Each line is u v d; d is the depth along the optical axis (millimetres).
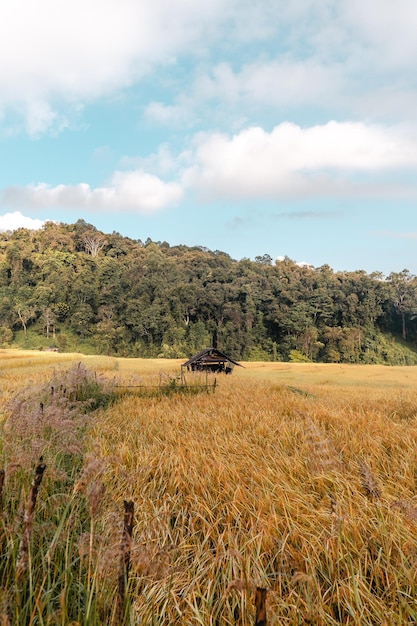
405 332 122688
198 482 4855
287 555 3455
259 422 8133
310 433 6594
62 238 150125
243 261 148875
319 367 57188
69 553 3062
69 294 118438
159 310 110938
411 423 8320
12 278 123000
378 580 3125
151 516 3951
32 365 32031
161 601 2912
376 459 5664
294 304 120188
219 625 2822
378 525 3695
